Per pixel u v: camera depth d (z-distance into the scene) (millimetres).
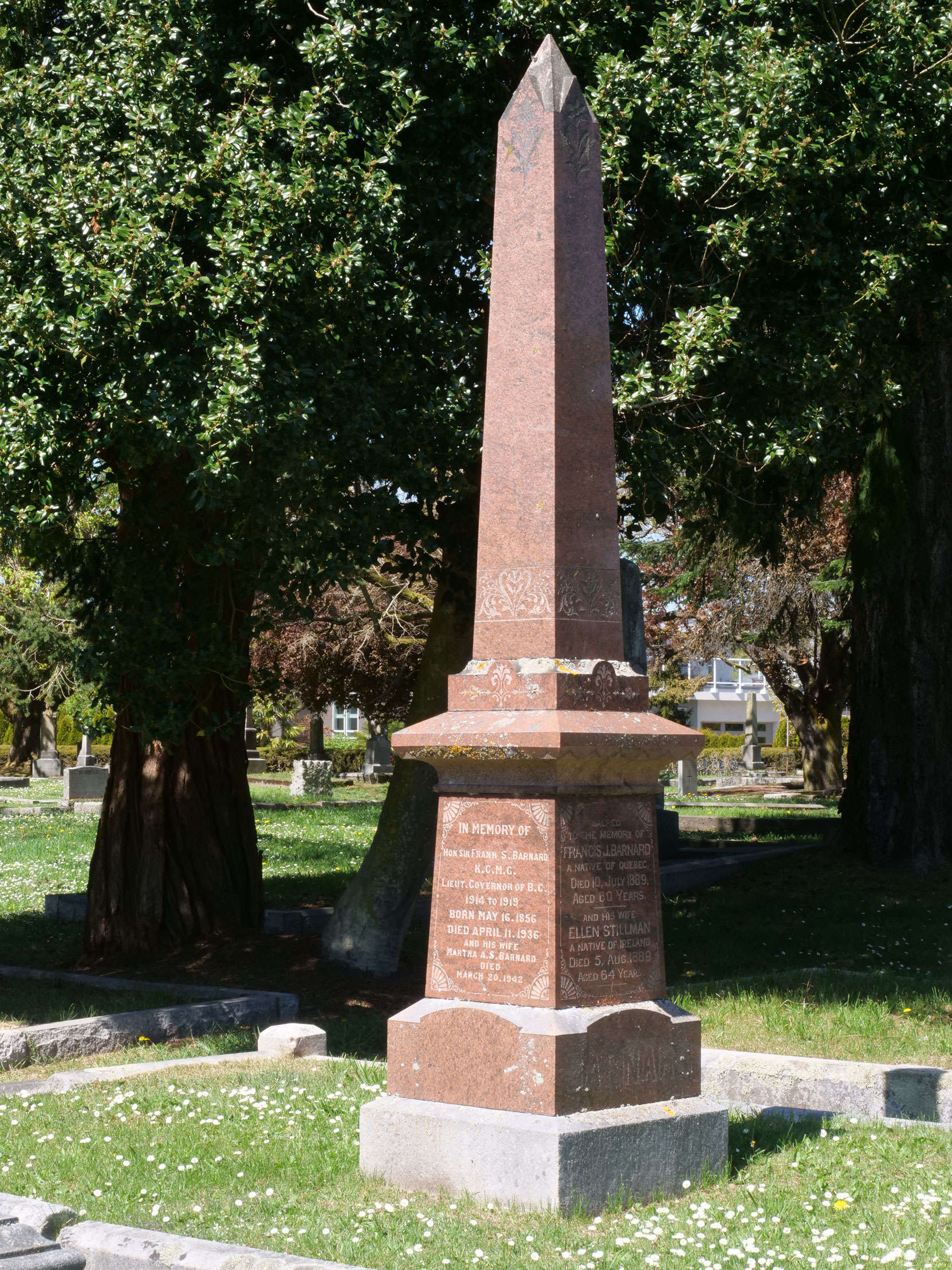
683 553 22641
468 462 11227
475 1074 5824
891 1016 10758
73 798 34094
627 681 6363
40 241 9945
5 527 10875
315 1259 4832
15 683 43969
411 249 11250
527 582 6336
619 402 10430
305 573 11516
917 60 11164
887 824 18828
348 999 12180
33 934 15344
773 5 11195
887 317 12547
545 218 6516
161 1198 5742
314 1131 6793
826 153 11102
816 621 36312
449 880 6148
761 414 11891
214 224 10141
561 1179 5418
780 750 62938
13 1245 4766
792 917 16406
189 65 10859
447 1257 4910
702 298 11414
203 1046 9812
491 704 6258
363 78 10602
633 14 11070
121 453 10828
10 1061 9250
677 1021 6129
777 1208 5574
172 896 13828
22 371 9797
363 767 50688
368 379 10703
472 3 11195
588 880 5945
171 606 12336
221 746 14352
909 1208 5598
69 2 11648
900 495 17719
